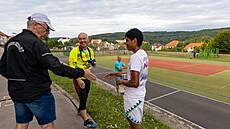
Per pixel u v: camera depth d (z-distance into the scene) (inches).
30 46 76.8
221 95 418.6
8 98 224.8
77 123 154.3
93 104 213.2
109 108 208.1
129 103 108.1
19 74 78.7
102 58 1652.3
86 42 148.2
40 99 82.7
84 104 148.8
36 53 76.5
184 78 656.4
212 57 1700.3
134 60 100.0
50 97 87.6
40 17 82.8
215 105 343.0
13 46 78.6
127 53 2331.4
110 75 127.4
